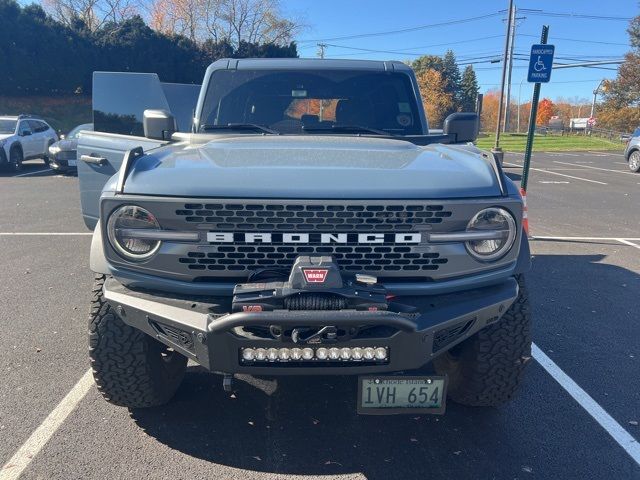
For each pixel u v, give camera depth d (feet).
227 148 11.46
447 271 9.39
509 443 11.01
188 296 9.41
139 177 9.43
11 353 14.33
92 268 9.73
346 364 8.96
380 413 9.37
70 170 54.13
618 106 220.64
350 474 10.08
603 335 16.28
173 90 21.25
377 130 14.43
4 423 11.27
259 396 12.56
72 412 11.70
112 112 17.75
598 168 76.84
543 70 25.84
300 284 8.57
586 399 12.67
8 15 133.59
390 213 9.06
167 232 9.10
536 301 19.07
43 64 135.74
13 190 43.65
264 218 8.98
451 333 9.57
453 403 12.30
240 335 8.75
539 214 36.91
